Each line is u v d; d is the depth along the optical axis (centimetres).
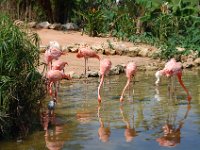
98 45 1567
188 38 1661
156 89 1046
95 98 954
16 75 723
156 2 1838
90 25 1798
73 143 651
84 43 1628
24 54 739
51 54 1055
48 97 951
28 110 760
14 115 720
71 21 2005
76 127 736
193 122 754
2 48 708
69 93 1009
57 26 1883
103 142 653
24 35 780
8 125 696
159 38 1747
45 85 827
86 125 748
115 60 1456
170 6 1827
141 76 1243
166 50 1513
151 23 1812
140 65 1401
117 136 683
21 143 659
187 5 1831
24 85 727
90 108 863
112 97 964
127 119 781
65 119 786
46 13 1969
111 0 2020
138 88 1062
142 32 1817
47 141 665
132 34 1775
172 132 698
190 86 1075
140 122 761
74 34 1800
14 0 1898
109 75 1263
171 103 898
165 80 1166
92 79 1200
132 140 662
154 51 1540
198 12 1827
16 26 761
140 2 1845
